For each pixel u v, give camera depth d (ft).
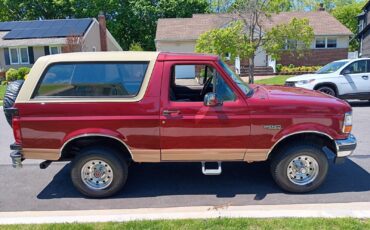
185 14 133.59
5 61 100.27
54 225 12.09
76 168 15.08
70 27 102.27
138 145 14.57
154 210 13.91
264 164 19.17
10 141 27.22
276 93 15.62
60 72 14.48
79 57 14.60
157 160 14.85
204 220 12.27
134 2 135.03
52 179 18.06
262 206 13.94
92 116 14.33
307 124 14.44
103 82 14.47
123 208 14.32
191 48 96.78
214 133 14.48
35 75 14.43
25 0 128.16
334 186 16.03
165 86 14.39
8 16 134.10
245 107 14.37
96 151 14.93
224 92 14.58
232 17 56.03
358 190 15.55
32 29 104.01
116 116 14.34
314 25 94.02
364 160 19.65
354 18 144.87
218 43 52.34
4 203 15.21
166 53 14.96
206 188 16.24
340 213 12.66
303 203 14.26
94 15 130.82
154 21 135.23
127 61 14.52
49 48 98.53
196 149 14.64
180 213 13.17
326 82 36.86
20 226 12.10
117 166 15.10
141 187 16.56
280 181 15.23
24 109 14.32
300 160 15.10
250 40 55.01
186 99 16.56
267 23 84.89
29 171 19.39
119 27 133.39
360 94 37.11
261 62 90.33
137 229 11.73
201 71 16.15
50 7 131.75
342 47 93.04
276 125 14.43
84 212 13.82
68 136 14.40
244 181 16.93
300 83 37.78
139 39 142.00
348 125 14.78
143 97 14.33
